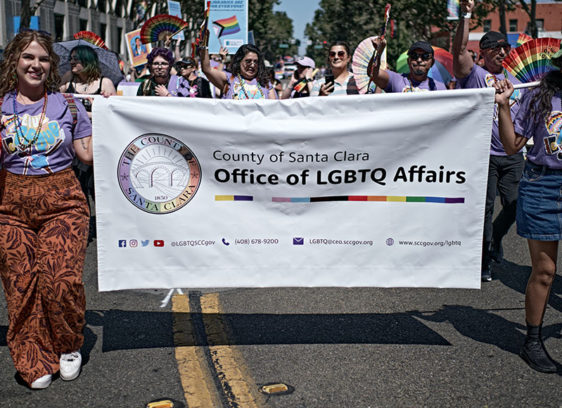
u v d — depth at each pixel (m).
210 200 3.69
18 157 3.38
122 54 39.88
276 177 3.69
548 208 3.60
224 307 4.74
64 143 3.44
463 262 3.76
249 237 3.73
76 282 3.39
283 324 4.38
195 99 3.62
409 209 3.72
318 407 3.24
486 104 3.63
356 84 6.06
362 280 3.78
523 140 3.71
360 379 3.55
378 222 3.73
